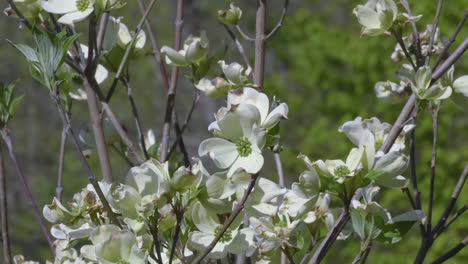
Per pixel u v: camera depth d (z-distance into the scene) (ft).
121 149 7.52
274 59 27.30
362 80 24.20
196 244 6.24
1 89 7.06
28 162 31.17
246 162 6.09
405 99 7.34
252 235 6.26
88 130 7.56
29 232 26.27
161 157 7.24
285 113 6.10
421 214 6.33
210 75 7.23
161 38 31.89
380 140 7.02
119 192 6.19
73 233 6.38
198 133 25.39
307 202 6.38
